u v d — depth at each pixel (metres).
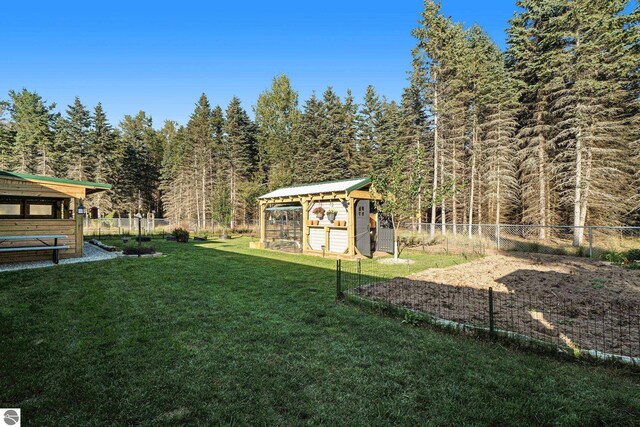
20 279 7.56
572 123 19.28
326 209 13.99
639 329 4.41
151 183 49.09
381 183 11.23
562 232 21.67
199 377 3.24
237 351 3.86
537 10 20.25
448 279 7.86
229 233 27.30
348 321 4.93
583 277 7.93
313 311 5.42
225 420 2.59
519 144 23.03
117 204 40.88
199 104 42.59
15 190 10.08
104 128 38.72
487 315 5.07
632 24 17.33
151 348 3.91
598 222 19.45
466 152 27.31
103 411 2.68
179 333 4.40
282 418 2.62
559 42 19.20
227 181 38.44
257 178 39.38
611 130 18.47
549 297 6.07
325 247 13.62
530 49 21.97
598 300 5.82
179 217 42.94
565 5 18.12
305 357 3.71
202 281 7.70
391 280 7.80
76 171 36.53
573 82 18.86
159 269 9.18
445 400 2.87
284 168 36.66
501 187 23.02
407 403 2.83
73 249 11.12
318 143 34.28
